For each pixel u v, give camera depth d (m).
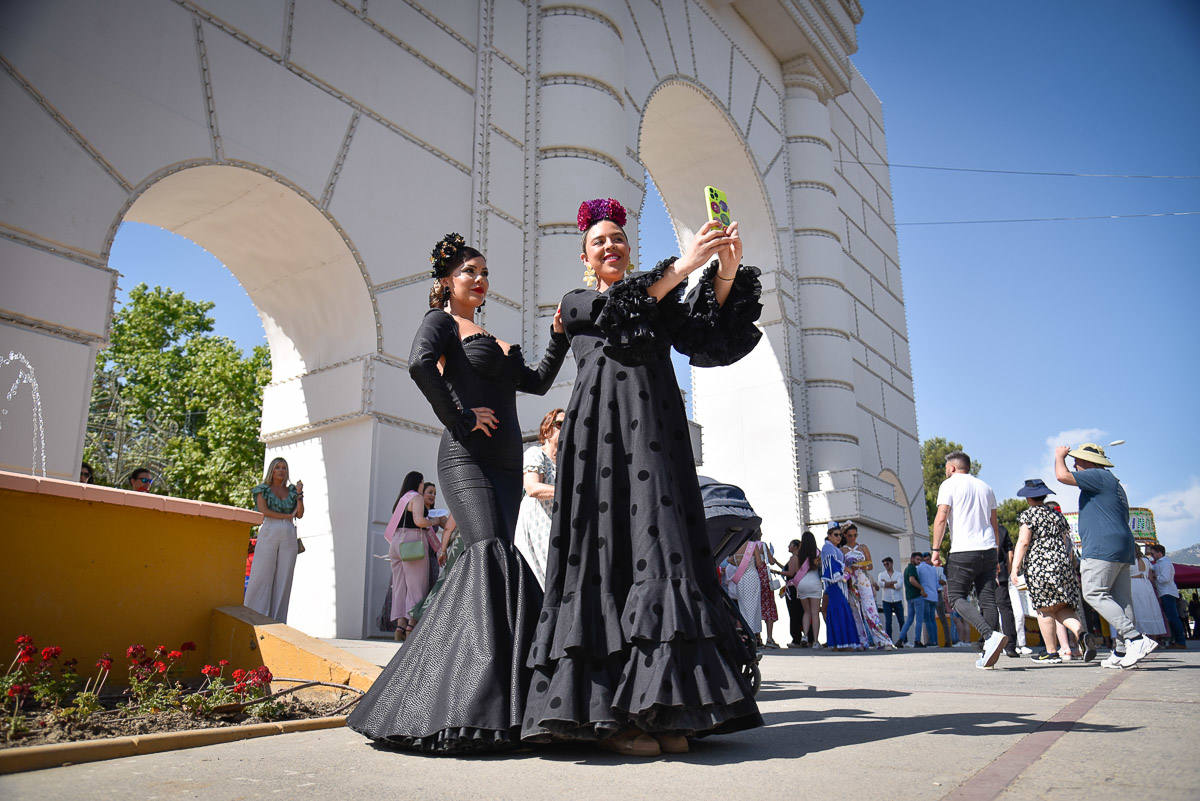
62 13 6.50
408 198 9.30
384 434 8.56
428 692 2.26
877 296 20.84
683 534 2.26
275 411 9.34
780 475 15.73
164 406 30.62
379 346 8.70
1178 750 2.00
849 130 21.14
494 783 1.84
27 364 5.90
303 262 8.93
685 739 2.19
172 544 4.06
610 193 11.00
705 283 2.46
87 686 3.17
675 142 16.09
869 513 15.52
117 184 6.69
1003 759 1.94
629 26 13.07
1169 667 5.60
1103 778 1.69
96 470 27.98
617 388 2.40
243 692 3.13
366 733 2.29
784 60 18.22
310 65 8.49
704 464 16.50
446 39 10.20
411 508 7.45
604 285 2.65
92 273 6.37
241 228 8.72
